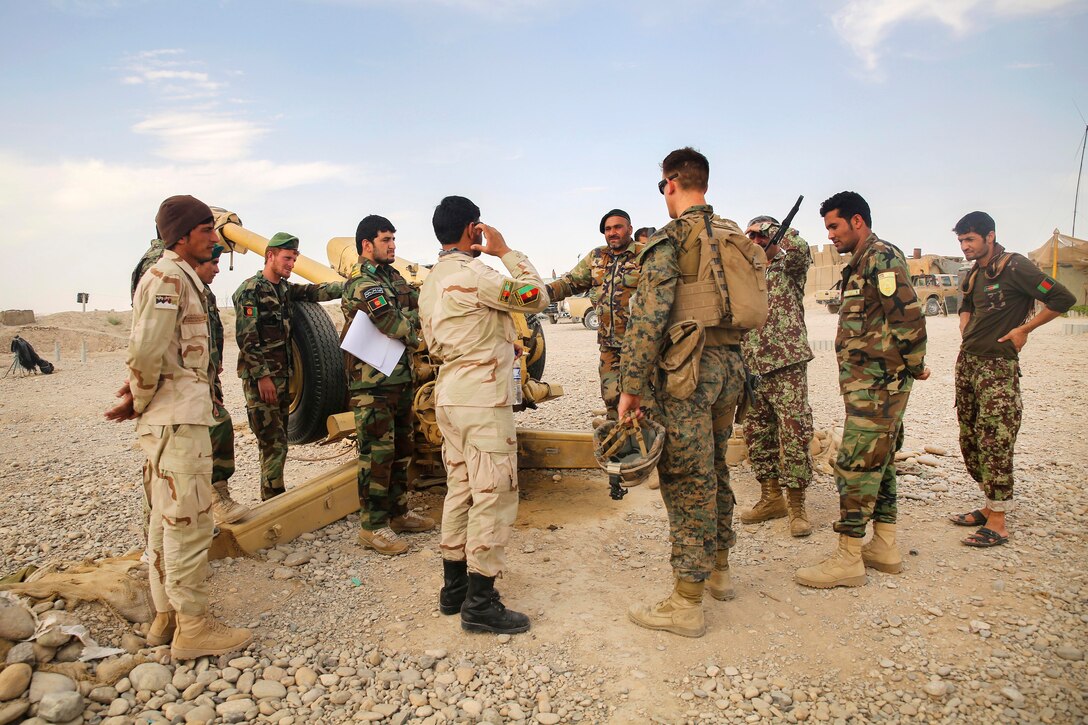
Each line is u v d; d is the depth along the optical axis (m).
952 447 6.02
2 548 4.41
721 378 3.06
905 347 3.36
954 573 3.61
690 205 3.10
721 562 3.42
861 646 3.00
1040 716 2.50
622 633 3.15
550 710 2.62
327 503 4.34
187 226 2.76
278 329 4.55
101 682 2.65
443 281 3.21
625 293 4.34
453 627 3.24
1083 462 5.39
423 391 4.55
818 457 5.58
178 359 2.77
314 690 2.72
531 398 5.11
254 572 3.73
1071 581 3.45
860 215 3.52
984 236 3.97
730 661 2.92
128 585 3.12
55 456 7.11
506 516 3.17
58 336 27.67
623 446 3.03
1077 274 25.25
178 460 2.75
